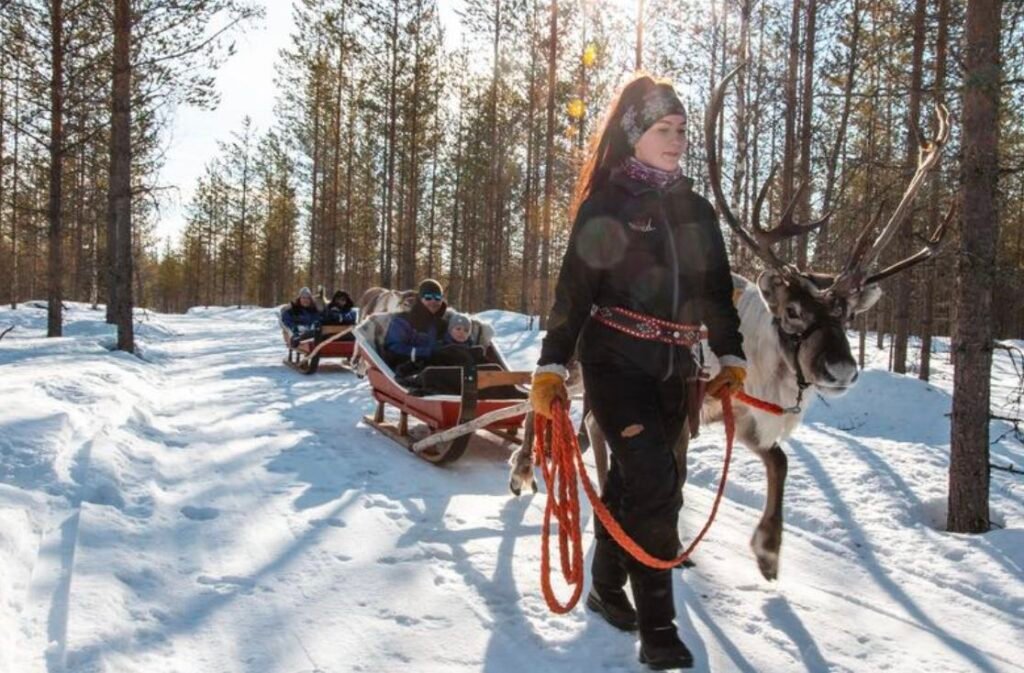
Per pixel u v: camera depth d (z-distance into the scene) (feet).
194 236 188.65
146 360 45.11
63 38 52.95
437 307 26.96
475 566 14.26
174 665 10.29
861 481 20.71
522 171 92.17
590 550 15.38
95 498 16.66
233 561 13.99
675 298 10.23
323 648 11.00
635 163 10.39
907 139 35.09
